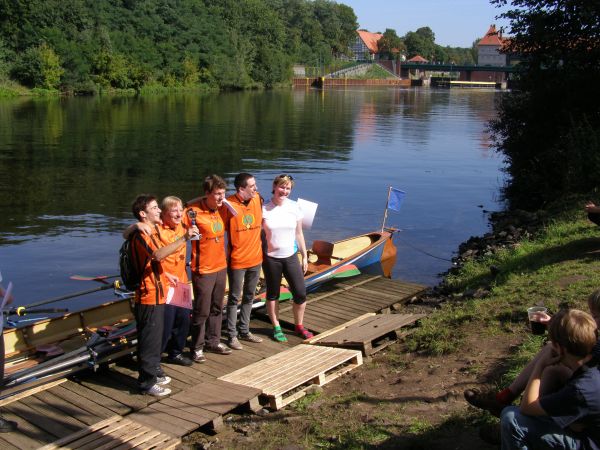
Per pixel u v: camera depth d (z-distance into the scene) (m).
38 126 34.50
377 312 8.36
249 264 6.64
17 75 60.72
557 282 7.49
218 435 5.12
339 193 18.14
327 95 81.00
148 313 5.46
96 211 15.19
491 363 5.65
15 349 6.25
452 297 8.80
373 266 10.86
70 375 5.93
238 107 53.97
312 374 5.90
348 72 124.31
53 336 6.56
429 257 12.09
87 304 9.17
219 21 88.44
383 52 155.00
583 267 7.92
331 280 9.65
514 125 20.09
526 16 18.23
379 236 11.33
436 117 47.38
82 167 21.42
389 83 127.25
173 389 5.74
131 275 5.44
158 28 77.50
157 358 5.59
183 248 5.84
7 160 22.53
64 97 61.53
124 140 29.30
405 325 7.38
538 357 3.51
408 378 5.76
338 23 143.50
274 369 6.05
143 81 72.69
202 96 71.12
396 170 22.66
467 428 4.44
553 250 9.15
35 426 5.02
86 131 32.62
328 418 5.12
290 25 127.75
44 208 15.41
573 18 17.09
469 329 6.64
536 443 3.30
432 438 4.39
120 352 6.14
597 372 3.19
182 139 30.27
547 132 18.66
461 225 14.81
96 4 71.25
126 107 50.75
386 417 4.89
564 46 17.95
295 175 21.05
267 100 66.25
